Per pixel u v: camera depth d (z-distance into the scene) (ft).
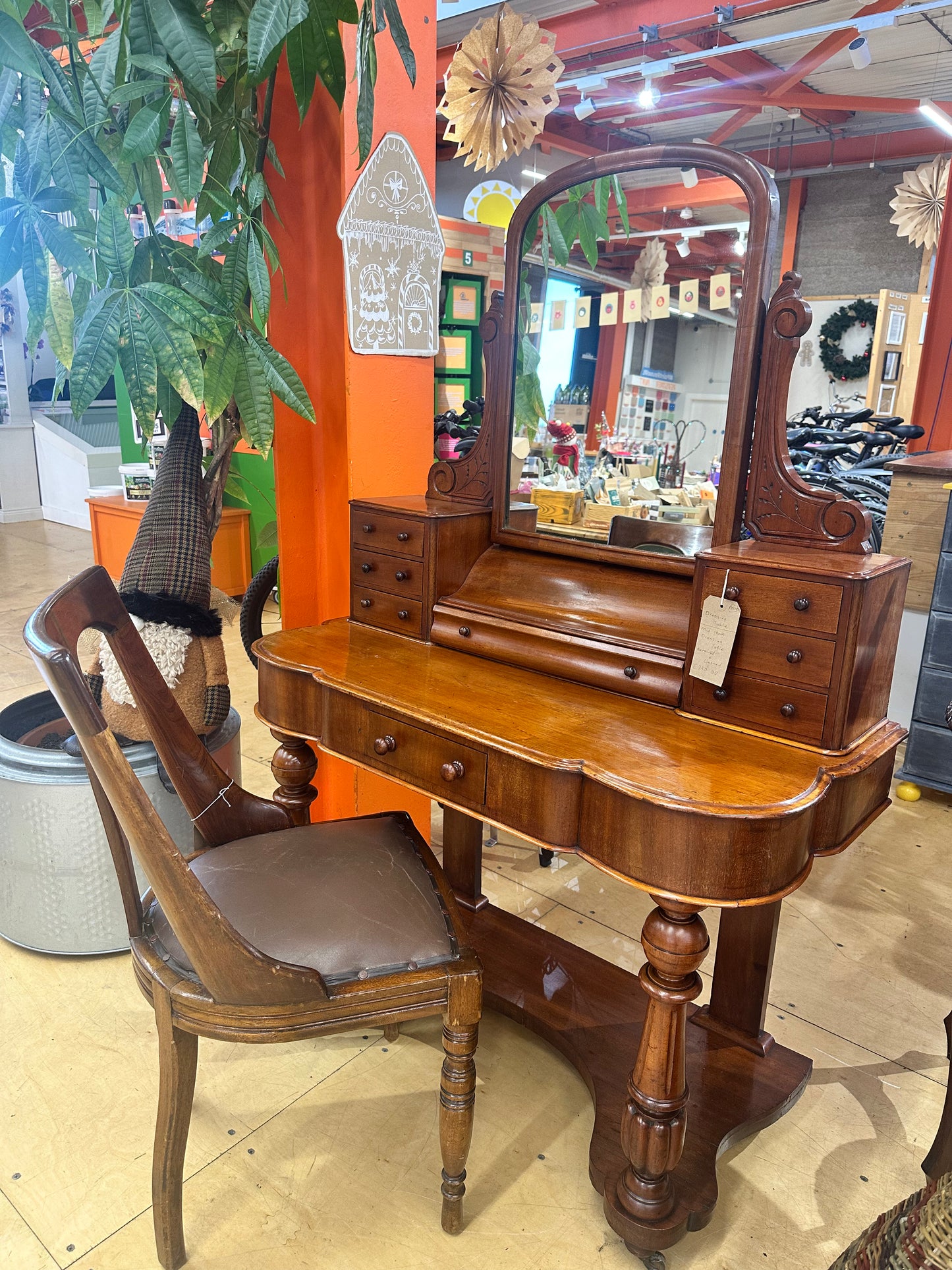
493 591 6.01
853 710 4.37
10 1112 5.43
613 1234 4.78
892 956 7.32
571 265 5.51
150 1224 4.74
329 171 6.68
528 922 7.06
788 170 27.50
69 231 4.68
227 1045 6.14
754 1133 5.42
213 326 5.21
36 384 29.09
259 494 16.38
